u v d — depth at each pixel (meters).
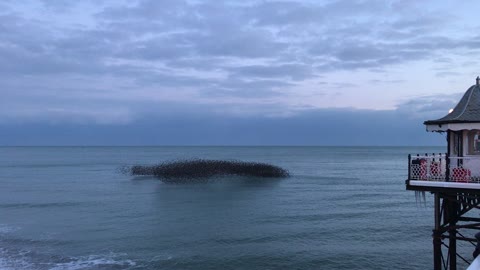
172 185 74.00
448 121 17.83
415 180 17.75
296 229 37.97
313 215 45.25
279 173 86.81
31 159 185.25
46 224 40.25
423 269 26.73
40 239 33.94
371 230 37.72
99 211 47.72
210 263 27.75
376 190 69.94
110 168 120.81
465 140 18.36
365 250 30.94
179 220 42.25
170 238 34.38
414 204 53.91
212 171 80.12
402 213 46.84
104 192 64.94
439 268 17.14
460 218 20.36
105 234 35.84
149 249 30.97
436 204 17.39
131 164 140.50
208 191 66.19
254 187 72.06
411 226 39.59
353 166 140.75
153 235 35.44
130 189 68.56
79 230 37.44
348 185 77.75
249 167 82.62
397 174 105.94
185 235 35.50
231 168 81.44
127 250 30.70
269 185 75.56
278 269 26.73
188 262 27.92
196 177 79.31
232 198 58.53
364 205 52.88
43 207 50.59
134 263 27.61
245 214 45.84
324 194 63.78
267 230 37.50
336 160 185.25
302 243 32.94
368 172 112.94
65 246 31.75
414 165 17.97
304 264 27.66
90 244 32.38
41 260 28.11
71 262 27.72
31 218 43.47
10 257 28.77
